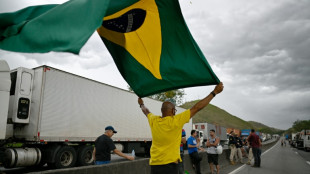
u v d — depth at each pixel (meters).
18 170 10.50
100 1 1.65
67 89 10.92
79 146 11.56
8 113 9.52
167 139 2.67
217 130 35.06
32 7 2.12
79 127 11.37
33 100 9.90
